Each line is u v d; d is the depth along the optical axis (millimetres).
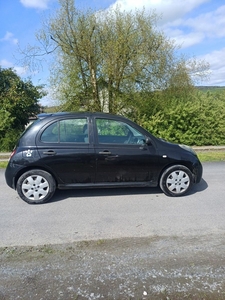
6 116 10914
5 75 13438
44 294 2148
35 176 4277
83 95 11688
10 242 3049
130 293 2146
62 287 2234
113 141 4410
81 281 2312
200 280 2287
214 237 3104
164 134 10930
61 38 10969
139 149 4414
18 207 4203
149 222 3566
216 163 7531
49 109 12336
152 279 2318
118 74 10992
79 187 4402
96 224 3523
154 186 4645
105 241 3045
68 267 2527
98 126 4402
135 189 5031
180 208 4070
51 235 3219
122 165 4371
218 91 12609
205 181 5590
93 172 4340
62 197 4637
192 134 11148
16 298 2100
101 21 10812
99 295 2131
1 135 10852
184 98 11820
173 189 4578
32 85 13883
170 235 3174
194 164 4613
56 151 4230
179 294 2123
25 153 4188
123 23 10758
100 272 2439
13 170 4230
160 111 11203
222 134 11398
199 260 2600
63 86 11398
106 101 11664
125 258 2668
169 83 12047
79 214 3883
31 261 2639
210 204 4230
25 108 13117
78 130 4348
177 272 2410
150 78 11523
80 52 10883
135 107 11469
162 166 4516
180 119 11055
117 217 3750
